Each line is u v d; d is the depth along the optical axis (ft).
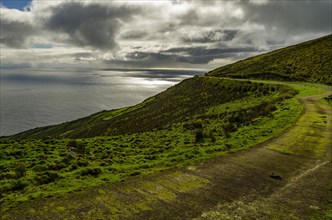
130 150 69.67
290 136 71.20
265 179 42.29
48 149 69.41
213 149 60.18
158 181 40.60
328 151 58.13
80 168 49.37
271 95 176.14
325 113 105.09
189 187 38.52
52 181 41.83
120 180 40.83
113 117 389.80
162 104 300.40
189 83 350.02
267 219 30.04
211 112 162.30
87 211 30.68
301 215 31.12
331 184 40.70
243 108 136.46
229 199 34.91
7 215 29.66
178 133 93.25
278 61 370.73
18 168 47.32
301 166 48.83
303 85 225.15
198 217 29.99
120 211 30.89
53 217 29.17
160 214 30.40
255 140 68.28
